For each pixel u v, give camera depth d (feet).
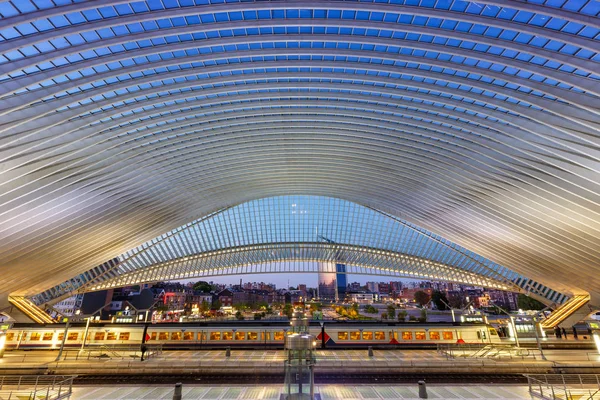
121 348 99.30
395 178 121.60
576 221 91.30
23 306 144.46
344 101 82.99
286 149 110.22
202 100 77.25
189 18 51.55
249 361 79.20
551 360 81.87
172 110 76.38
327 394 58.13
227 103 81.97
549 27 45.37
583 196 76.33
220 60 65.51
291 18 52.54
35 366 77.61
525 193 92.68
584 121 54.70
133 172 94.58
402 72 64.85
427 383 65.92
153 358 85.97
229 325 104.17
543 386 62.44
